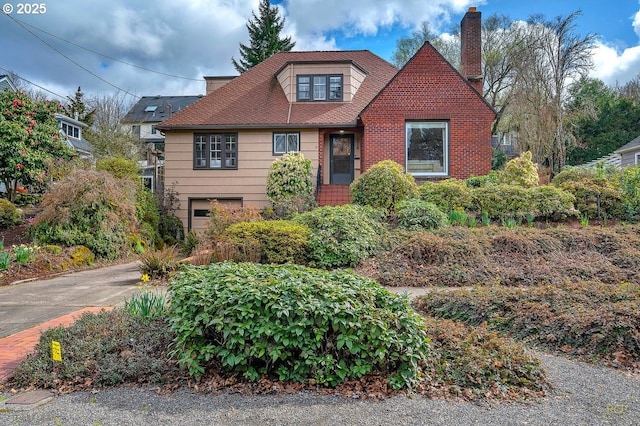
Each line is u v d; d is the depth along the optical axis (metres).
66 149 15.88
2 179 14.97
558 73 21.22
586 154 28.92
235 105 17.45
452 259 8.09
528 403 3.16
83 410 3.05
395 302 3.71
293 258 8.41
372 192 11.50
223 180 16.75
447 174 15.20
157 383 3.48
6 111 14.65
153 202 15.36
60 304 6.49
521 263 8.09
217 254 8.12
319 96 17.44
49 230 11.11
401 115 15.30
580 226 10.69
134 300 4.89
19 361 4.04
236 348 3.42
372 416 2.92
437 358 3.70
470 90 15.21
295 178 14.98
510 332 4.91
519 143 23.70
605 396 3.31
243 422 2.84
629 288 5.60
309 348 3.38
